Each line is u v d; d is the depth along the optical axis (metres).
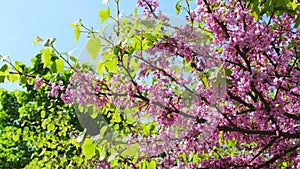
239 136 4.28
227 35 4.01
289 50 4.38
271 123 4.20
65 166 7.04
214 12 4.13
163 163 4.01
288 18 4.35
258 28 3.98
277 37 4.33
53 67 3.46
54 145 7.64
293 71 4.00
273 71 4.00
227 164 4.30
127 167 3.88
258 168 4.29
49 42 3.48
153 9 3.77
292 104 4.44
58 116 7.96
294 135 4.01
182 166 4.01
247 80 3.81
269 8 3.77
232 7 4.16
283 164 4.91
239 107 4.41
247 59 3.98
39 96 14.13
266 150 4.57
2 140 14.44
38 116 13.79
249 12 4.00
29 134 8.00
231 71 3.92
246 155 4.74
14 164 14.46
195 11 4.15
